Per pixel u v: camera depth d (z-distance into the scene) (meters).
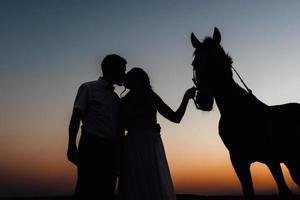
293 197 3.45
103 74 3.65
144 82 3.65
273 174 3.57
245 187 3.53
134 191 3.43
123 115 3.64
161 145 3.63
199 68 3.71
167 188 3.44
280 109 3.77
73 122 3.33
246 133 3.55
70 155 3.30
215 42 3.82
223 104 3.72
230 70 3.74
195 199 15.19
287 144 3.56
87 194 3.28
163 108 3.69
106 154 3.37
